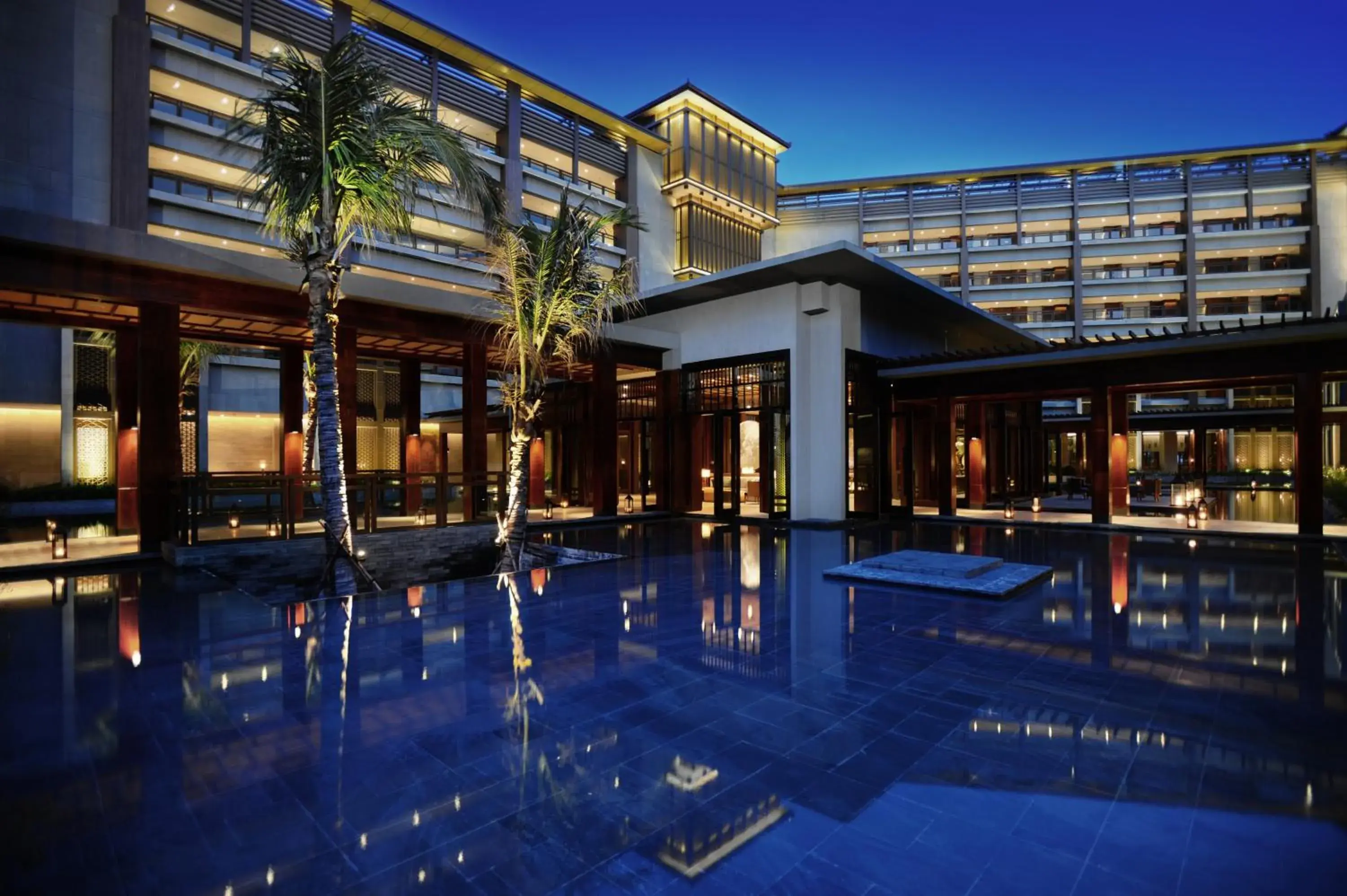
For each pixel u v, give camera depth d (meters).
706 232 45.22
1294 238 51.06
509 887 3.14
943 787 4.11
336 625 8.08
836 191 57.44
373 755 4.53
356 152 10.55
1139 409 50.88
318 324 10.97
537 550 14.62
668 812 3.82
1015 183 55.66
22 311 14.73
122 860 3.34
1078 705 5.47
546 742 4.74
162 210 27.39
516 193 36.38
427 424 41.84
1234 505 25.77
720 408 21.72
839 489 19.56
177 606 9.07
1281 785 4.13
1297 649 7.05
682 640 7.43
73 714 5.26
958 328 28.14
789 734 4.90
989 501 27.42
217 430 36.00
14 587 10.45
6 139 24.11
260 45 29.81
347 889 3.13
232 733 4.89
